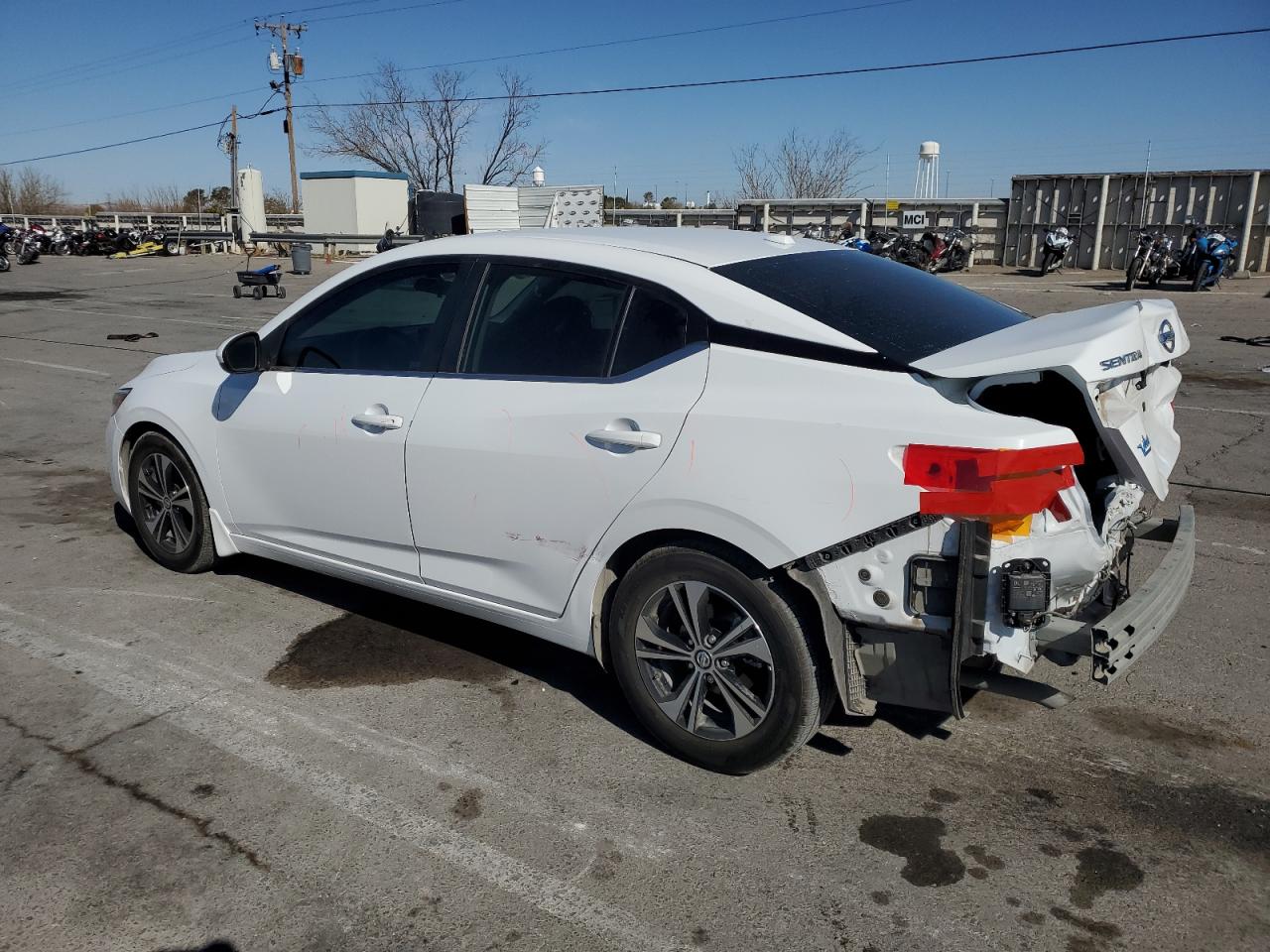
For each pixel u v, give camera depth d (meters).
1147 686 3.84
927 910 2.63
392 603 4.68
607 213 33.31
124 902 2.65
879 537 2.77
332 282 4.10
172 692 3.80
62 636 4.29
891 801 3.12
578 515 3.30
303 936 2.54
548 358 3.44
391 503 3.83
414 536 3.80
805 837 2.94
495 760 3.35
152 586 4.85
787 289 3.20
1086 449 3.33
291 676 3.94
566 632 3.49
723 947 2.50
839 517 2.80
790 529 2.87
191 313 17.83
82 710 3.65
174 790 3.15
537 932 2.55
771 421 2.90
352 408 3.89
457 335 3.67
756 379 2.99
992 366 2.74
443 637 4.32
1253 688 3.82
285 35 48.09
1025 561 2.67
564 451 3.29
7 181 68.00
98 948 2.49
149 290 23.08
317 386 4.05
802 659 2.99
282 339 4.21
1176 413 8.71
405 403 3.73
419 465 3.68
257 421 4.25
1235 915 2.61
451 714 3.66
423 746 3.44
